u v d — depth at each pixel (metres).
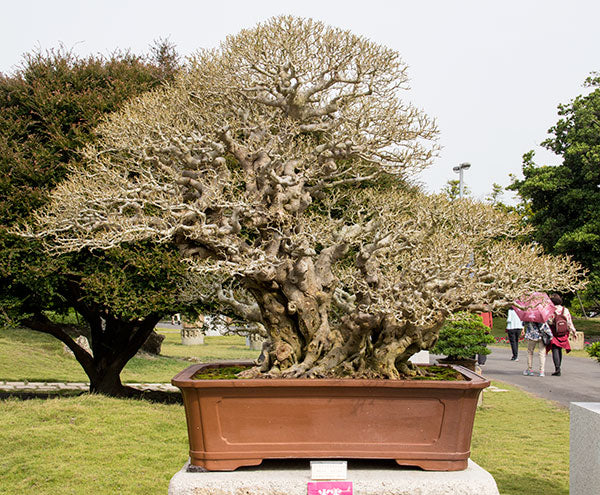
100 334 11.13
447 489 4.05
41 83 10.31
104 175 5.50
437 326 4.75
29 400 9.13
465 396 4.21
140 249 9.14
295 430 4.22
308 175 4.95
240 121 5.40
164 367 15.99
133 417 7.93
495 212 5.30
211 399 4.20
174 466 6.17
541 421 8.68
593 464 4.40
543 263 4.73
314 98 5.49
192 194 5.09
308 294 4.80
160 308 9.27
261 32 5.00
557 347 13.45
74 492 5.41
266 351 5.00
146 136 4.97
